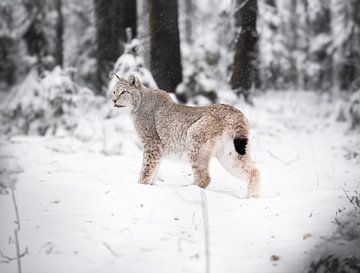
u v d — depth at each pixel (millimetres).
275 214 7668
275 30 24453
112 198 8516
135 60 15055
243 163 8992
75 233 7078
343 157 13883
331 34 24984
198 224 7383
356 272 5852
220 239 6859
